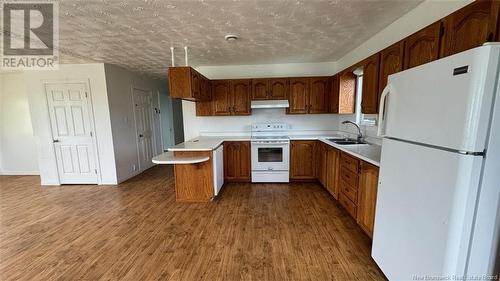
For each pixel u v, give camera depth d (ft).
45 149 14.23
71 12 6.84
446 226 3.67
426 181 4.09
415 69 4.38
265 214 9.77
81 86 13.69
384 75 7.67
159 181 15.03
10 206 11.00
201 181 11.24
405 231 4.72
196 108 14.43
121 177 14.92
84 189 13.50
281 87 13.91
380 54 7.89
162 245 7.60
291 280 5.95
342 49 11.52
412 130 4.49
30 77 13.66
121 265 6.63
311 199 11.35
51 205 11.10
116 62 13.42
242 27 8.30
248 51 11.51
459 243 3.57
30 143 16.88
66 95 13.80
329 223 8.90
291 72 14.73
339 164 10.01
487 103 3.21
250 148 13.71
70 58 12.30
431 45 5.47
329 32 9.07
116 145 14.43
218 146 11.84
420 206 4.26
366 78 9.00
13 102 16.43
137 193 12.71
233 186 13.47
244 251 7.20
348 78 12.00
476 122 3.26
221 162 12.91
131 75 16.20
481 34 4.15
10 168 17.26
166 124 22.09
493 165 3.35
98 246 7.59
